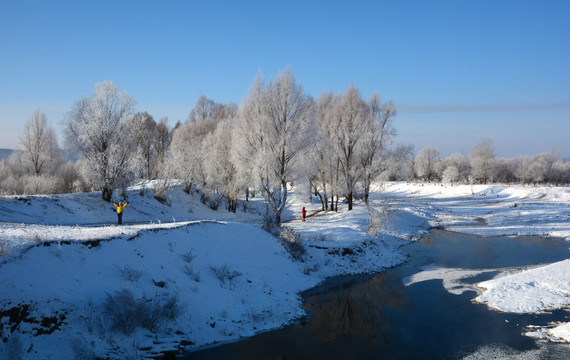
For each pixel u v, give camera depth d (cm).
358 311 1508
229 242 1853
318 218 3725
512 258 2431
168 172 4425
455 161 12206
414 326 1343
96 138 3397
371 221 3119
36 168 4616
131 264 1291
